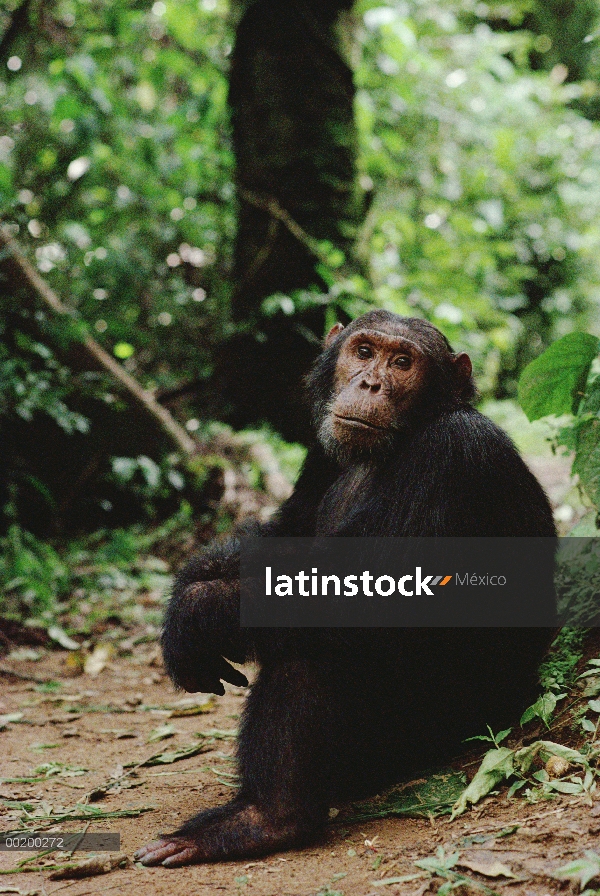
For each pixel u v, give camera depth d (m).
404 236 13.41
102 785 4.40
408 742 4.05
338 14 11.49
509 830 3.19
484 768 3.64
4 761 4.80
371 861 3.22
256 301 11.48
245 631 3.69
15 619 7.60
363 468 4.40
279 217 11.23
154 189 12.02
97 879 3.29
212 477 10.06
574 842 3.01
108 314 11.88
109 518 10.26
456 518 3.83
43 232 11.83
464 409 4.26
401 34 12.15
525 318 17.09
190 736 5.19
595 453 4.47
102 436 9.79
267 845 3.44
